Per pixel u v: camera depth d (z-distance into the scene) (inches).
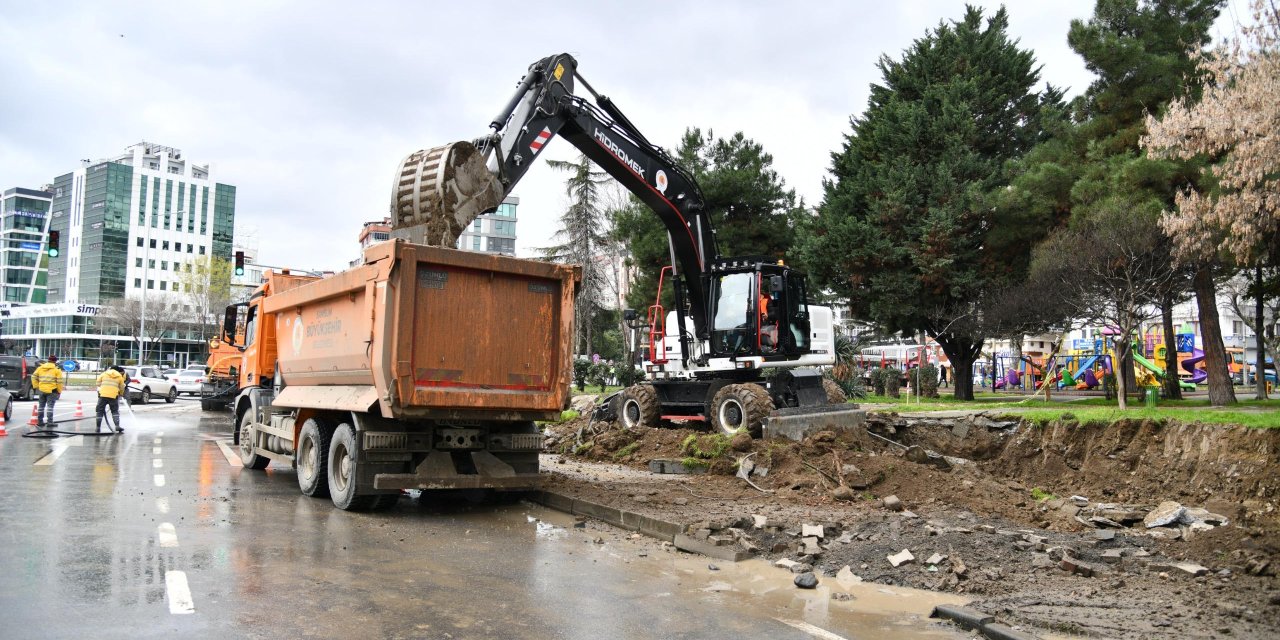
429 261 349.1
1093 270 844.6
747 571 282.0
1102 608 231.6
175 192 4458.7
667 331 674.8
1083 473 560.7
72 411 1077.1
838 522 351.3
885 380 1259.2
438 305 356.2
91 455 558.9
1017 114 1194.0
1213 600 240.1
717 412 574.2
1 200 4948.3
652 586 257.1
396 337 339.0
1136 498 510.9
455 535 328.5
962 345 1151.0
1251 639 203.3
